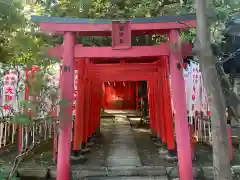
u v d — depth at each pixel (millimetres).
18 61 4871
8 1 3941
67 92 5117
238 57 7328
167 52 5277
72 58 5254
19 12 4152
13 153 7137
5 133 7859
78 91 7039
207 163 6266
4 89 6824
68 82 5160
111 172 5871
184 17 5105
